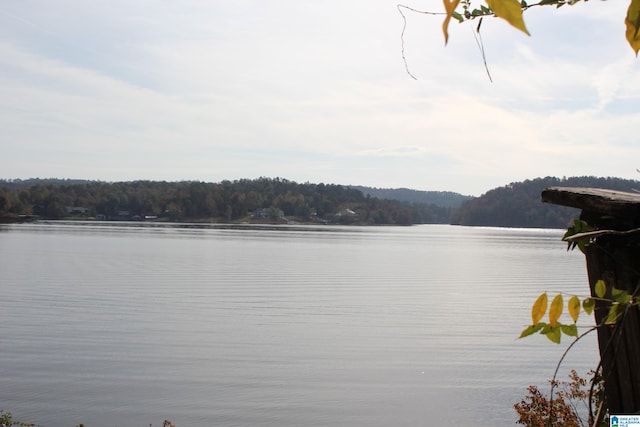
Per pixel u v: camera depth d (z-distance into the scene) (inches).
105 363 796.6
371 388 708.0
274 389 696.4
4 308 1207.6
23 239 3742.6
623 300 58.7
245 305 1330.0
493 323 1148.5
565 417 266.4
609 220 81.7
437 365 814.5
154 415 602.5
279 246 3698.3
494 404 648.4
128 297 1405.0
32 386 688.4
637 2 43.1
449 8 33.6
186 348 890.7
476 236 6712.6
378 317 1206.9
